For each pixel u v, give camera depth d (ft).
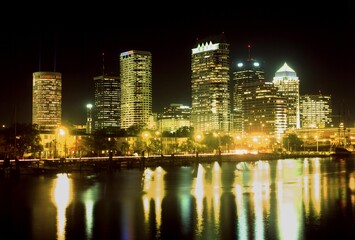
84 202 349.41
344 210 307.99
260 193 392.47
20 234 252.62
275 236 244.42
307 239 239.09
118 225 270.05
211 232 252.83
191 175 585.22
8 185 458.50
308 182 479.41
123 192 404.98
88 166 648.38
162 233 251.80
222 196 375.86
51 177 548.72
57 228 264.72
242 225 267.18
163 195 385.09
